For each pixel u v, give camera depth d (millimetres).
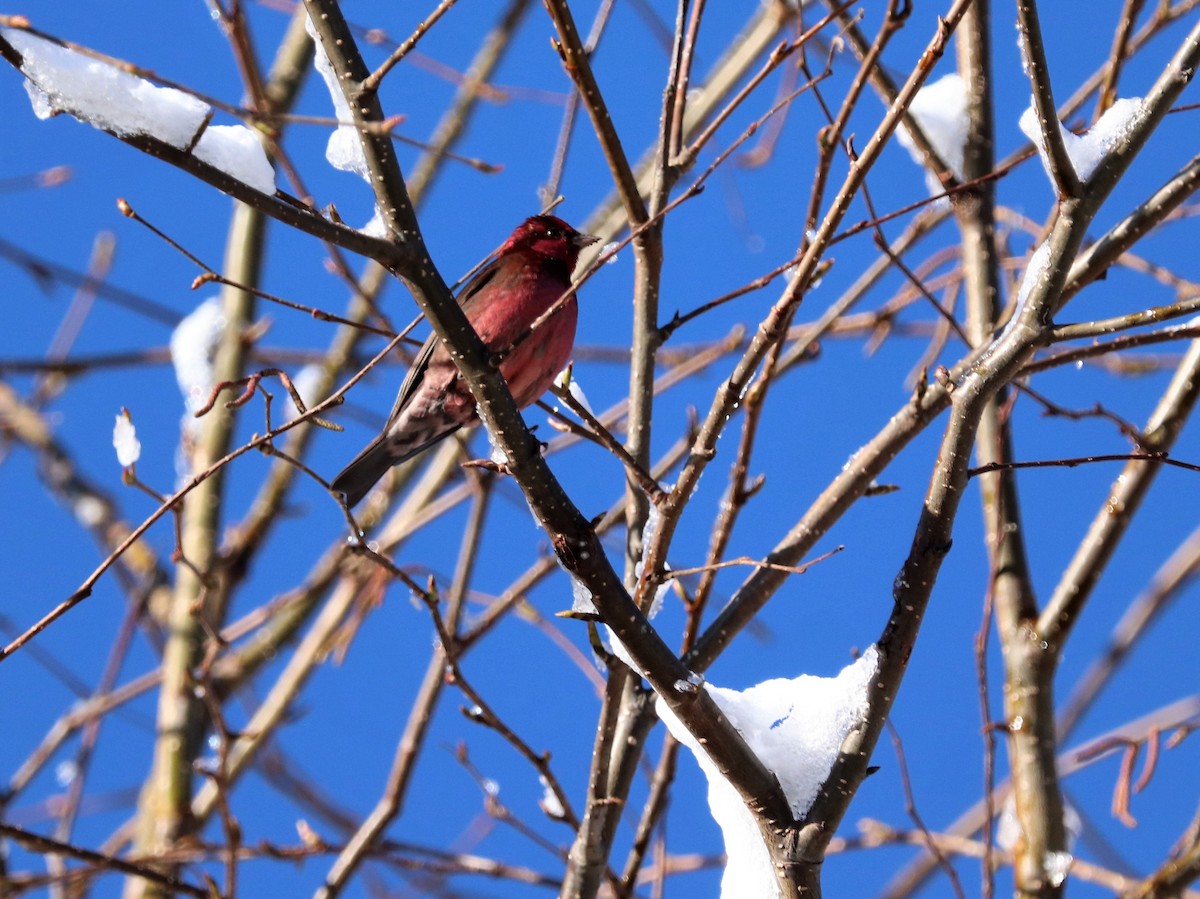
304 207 4902
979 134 7594
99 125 4617
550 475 5168
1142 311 5285
